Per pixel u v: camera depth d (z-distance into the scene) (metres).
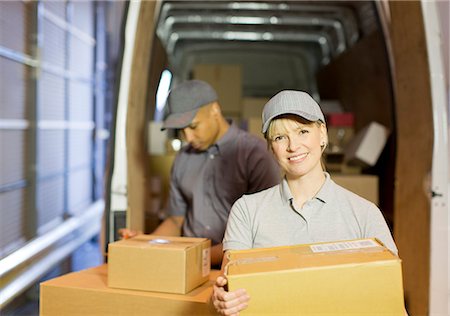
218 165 2.14
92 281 1.69
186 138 2.15
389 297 1.20
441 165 2.28
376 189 3.42
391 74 3.43
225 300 1.17
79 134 5.77
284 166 1.36
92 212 5.75
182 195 2.31
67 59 5.12
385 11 3.10
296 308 1.20
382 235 1.37
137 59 2.32
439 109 2.28
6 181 3.62
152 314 1.53
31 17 4.06
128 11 2.24
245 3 4.81
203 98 2.08
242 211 1.46
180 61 5.80
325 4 4.75
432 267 2.26
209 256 1.75
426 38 2.30
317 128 1.36
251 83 5.85
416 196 2.41
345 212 1.40
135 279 1.59
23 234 3.96
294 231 1.40
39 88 4.11
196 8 4.93
